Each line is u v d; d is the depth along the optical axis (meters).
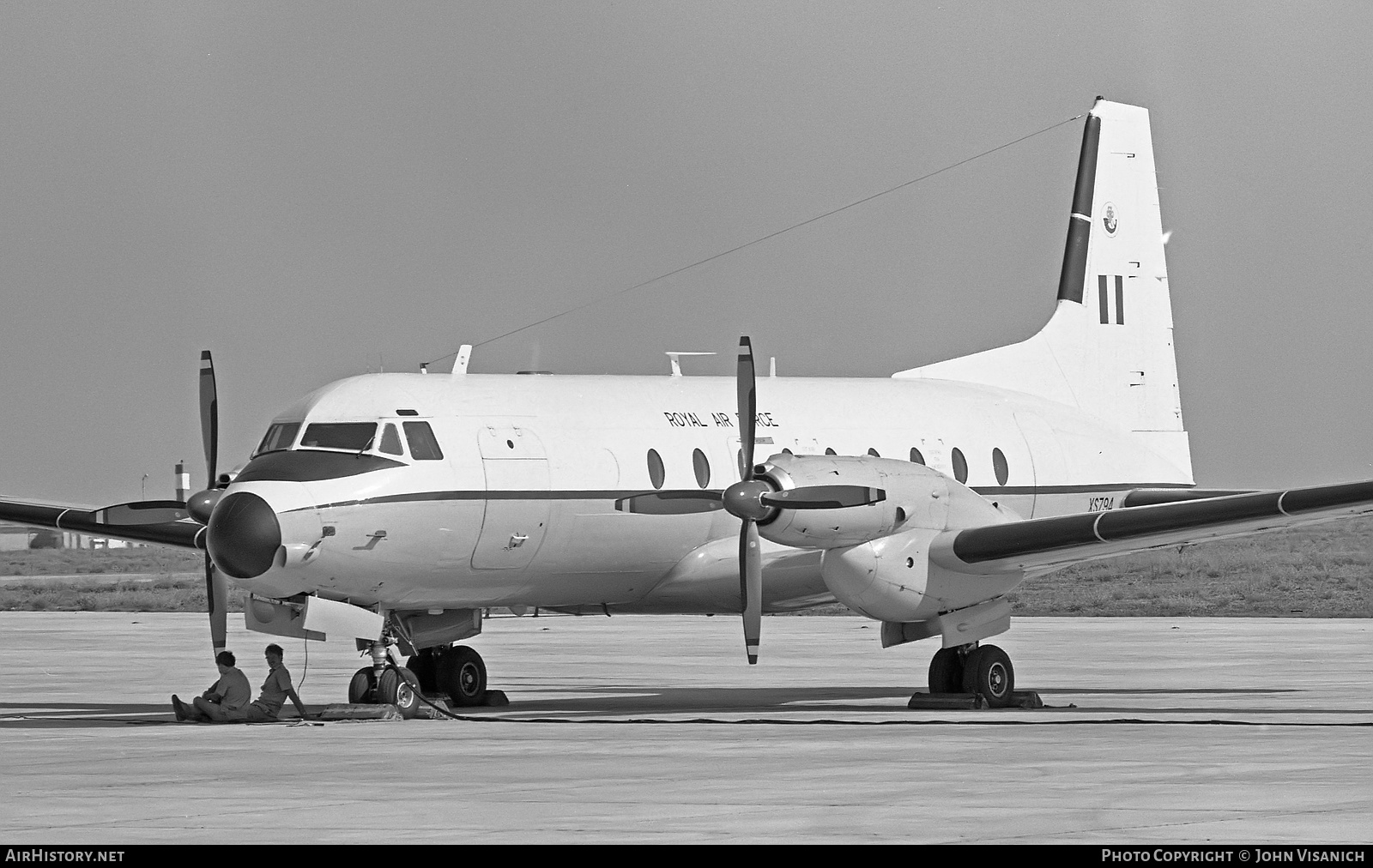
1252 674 86.88
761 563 69.44
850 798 40.00
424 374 70.56
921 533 66.38
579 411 71.44
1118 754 48.84
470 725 60.88
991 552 65.62
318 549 62.78
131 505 72.19
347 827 36.25
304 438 65.94
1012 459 83.06
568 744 52.69
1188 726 57.78
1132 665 94.31
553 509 68.69
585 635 134.62
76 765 47.84
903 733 55.81
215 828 36.25
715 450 73.75
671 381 76.06
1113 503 87.44
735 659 105.94
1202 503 62.69
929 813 37.53
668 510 68.62
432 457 66.25
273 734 57.22
